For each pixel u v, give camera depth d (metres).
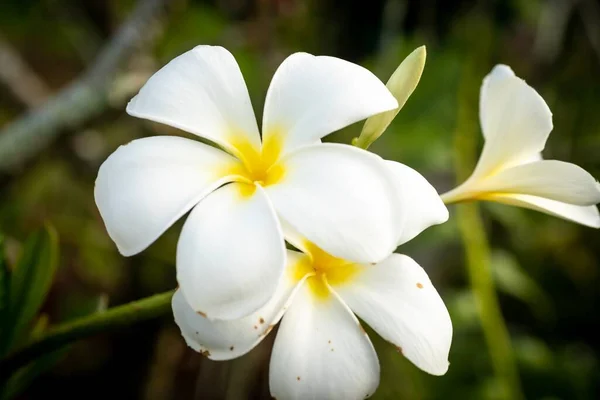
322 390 0.36
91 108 0.64
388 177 0.35
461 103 0.73
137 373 0.76
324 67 0.37
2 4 0.89
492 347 0.67
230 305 0.34
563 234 0.89
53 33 0.94
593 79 0.96
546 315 0.87
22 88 0.75
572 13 0.96
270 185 0.36
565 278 0.89
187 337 0.36
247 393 0.74
